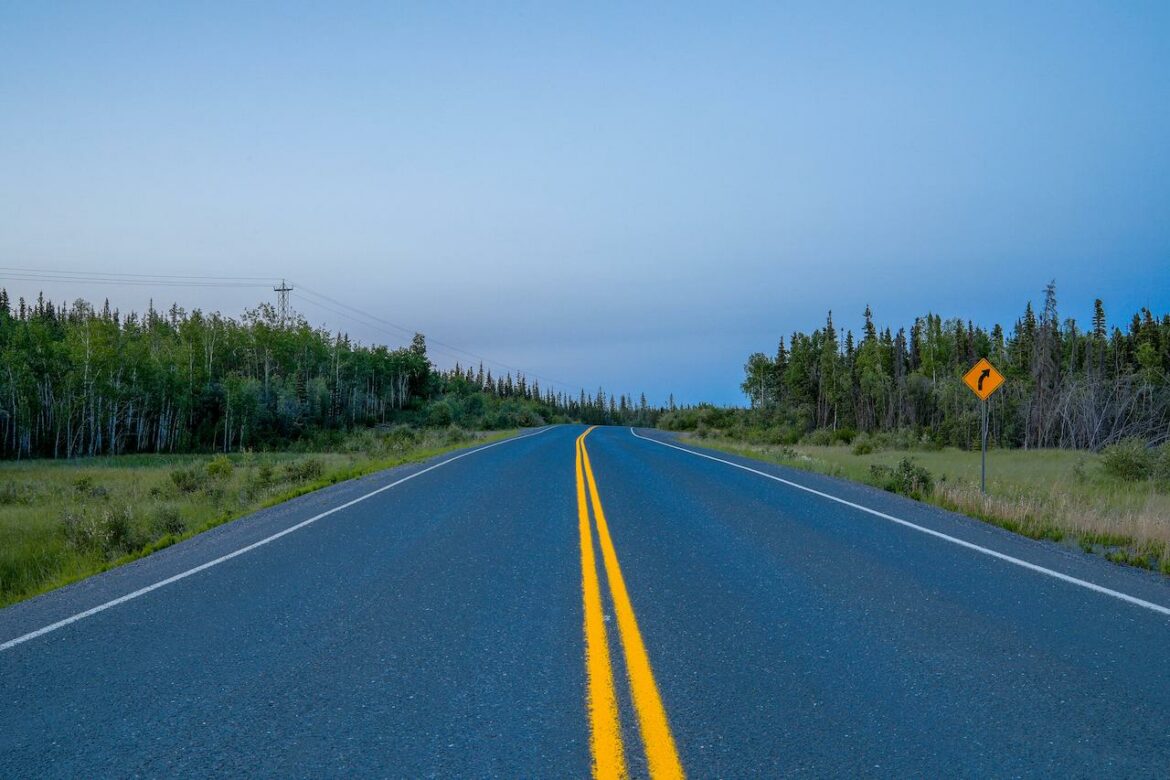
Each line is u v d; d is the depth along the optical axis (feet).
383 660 15.62
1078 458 99.60
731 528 32.83
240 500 52.54
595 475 58.75
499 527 33.45
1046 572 24.07
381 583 22.89
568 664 15.24
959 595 21.01
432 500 43.75
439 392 396.37
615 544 28.94
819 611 19.30
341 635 17.49
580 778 10.33
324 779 10.42
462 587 22.20
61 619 19.36
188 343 242.99
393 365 341.62
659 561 25.72
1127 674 14.58
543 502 42.09
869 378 245.04
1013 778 10.35
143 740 11.82
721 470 63.93
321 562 26.35
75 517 45.19
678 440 148.15
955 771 10.54
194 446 213.25
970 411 155.02
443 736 11.79
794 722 12.25
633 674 14.57
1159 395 140.77
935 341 273.33
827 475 63.52
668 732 11.85
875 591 21.47
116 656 16.15
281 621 18.80
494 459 78.79
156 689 14.10
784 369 294.87
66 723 12.55
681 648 16.24
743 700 13.21
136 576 24.98
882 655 15.74
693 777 10.32
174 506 50.62
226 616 19.36
